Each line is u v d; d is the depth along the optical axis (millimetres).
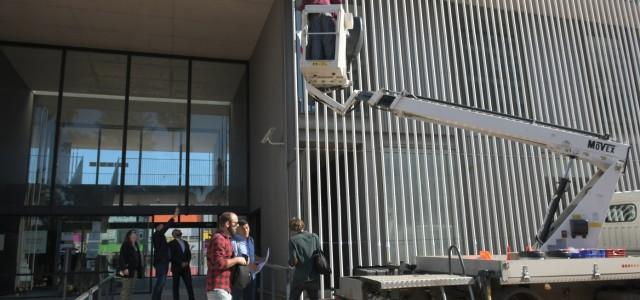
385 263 9805
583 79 12164
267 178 11531
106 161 12727
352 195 10148
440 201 10461
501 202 10680
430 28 11211
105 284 9922
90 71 13156
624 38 12828
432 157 10586
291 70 10195
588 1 12758
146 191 12805
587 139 6930
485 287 5605
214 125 13664
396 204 10148
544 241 6949
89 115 12906
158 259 9438
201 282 13977
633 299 6168
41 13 11328
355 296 5914
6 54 12742
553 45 12117
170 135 13312
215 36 12789
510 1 12039
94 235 12461
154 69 13609
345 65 5602
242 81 14148
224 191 13305
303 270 6840
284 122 10156
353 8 10773
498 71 11469
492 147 11023
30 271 11898
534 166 11055
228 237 5496
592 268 5965
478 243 10414
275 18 11125
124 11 11367
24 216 12117
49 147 12508
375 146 10359
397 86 10750
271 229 10977
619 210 8125
